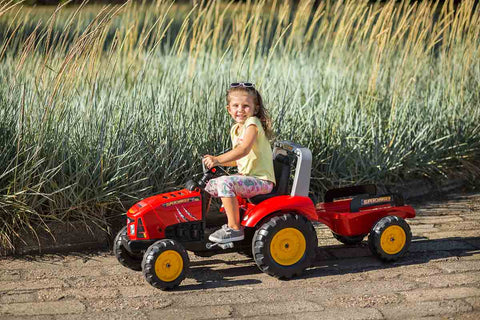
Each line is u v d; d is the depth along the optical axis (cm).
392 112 673
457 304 388
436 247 507
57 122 525
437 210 620
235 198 431
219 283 434
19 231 495
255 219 430
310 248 446
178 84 662
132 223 430
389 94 722
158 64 755
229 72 660
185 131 584
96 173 527
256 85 669
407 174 683
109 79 601
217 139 596
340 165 638
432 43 748
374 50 760
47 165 514
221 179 433
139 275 450
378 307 385
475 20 773
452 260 475
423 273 447
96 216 520
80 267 468
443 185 700
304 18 863
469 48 758
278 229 433
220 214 465
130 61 704
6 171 491
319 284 429
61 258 489
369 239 469
